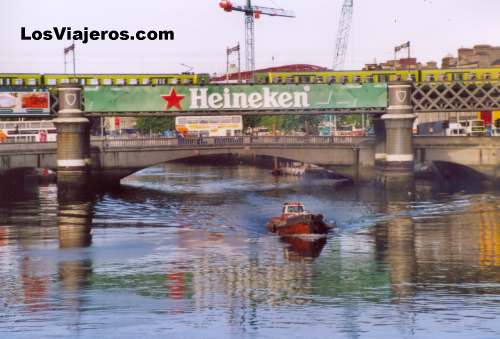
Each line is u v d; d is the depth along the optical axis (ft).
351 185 629.51
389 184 554.46
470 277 279.28
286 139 631.56
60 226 409.69
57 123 540.52
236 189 613.11
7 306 245.86
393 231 380.78
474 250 329.93
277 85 564.71
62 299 253.24
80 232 388.57
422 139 605.31
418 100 572.92
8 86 552.82
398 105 556.92
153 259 316.81
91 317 232.94
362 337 213.25
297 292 259.60
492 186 597.93
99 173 605.31
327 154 626.23
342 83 563.89
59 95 546.67
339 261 309.22
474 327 220.02
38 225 414.82
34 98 554.46
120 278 282.77
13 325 225.76
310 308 240.12
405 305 242.17
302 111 567.59
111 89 554.87
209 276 284.82
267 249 336.29
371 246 341.21
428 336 213.25
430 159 605.73
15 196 570.05
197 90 561.43
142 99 558.15
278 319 229.25
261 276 284.20
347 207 477.36
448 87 571.28
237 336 214.48
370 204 492.54
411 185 554.05
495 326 220.43
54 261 315.37
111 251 335.47
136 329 221.05
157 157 613.11
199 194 572.10
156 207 491.31
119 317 232.73
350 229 389.39
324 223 376.89
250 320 228.43
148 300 251.39
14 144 579.89
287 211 388.57
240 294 257.75
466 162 603.67
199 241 358.23
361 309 238.27
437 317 229.25
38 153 585.63
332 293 257.75
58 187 543.39
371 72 584.40
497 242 347.56
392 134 554.46
